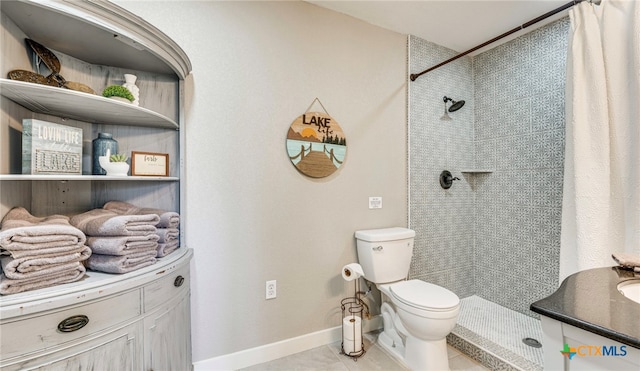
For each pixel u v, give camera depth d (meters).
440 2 1.94
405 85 2.35
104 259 1.11
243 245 1.74
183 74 1.50
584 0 1.65
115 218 1.16
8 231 0.88
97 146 1.36
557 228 2.06
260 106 1.79
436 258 2.45
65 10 1.00
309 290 1.95
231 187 1.71
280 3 1.86
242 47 1.74
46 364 0.88
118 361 1.04
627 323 0.61
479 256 2.61
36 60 1.23
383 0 1.92
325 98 2.01
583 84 1.69
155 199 1.55
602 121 1.62
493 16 2.09
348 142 2.10
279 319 1.85
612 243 1.60
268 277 1.82
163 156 1.54
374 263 1.94
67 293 0.92
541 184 2.15
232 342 1.71
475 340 1.89
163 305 1.24
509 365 1.65
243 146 1.74
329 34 2.02
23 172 1.08
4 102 1.09
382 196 2.24
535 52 2.20
